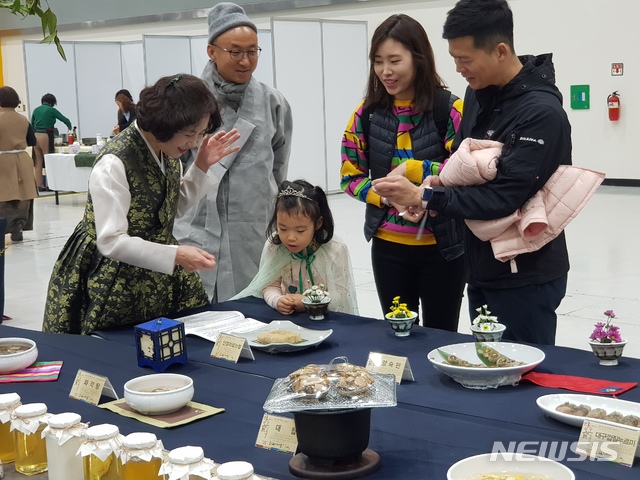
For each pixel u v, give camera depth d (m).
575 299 5.09
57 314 2.57
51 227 9.16
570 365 2.01
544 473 1.39
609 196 9.02
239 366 2.15
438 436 1.62
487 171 2.19
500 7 2.19
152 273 2.55
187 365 2.17
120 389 1.99
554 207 2.22
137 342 2.16
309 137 10.12
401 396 1.86
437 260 2.96
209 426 1.72
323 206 2.72
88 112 13.08
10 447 1.63
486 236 2.27
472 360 2.03
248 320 2.55
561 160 2.23
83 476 1.50
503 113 2.27
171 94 2.19
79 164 10.12
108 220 2.30
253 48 3.18
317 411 1.43
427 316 3.05
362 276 6.11
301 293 2.78
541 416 1.69
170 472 1.33
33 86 12.41
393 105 2.94
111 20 13.77
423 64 2.80
